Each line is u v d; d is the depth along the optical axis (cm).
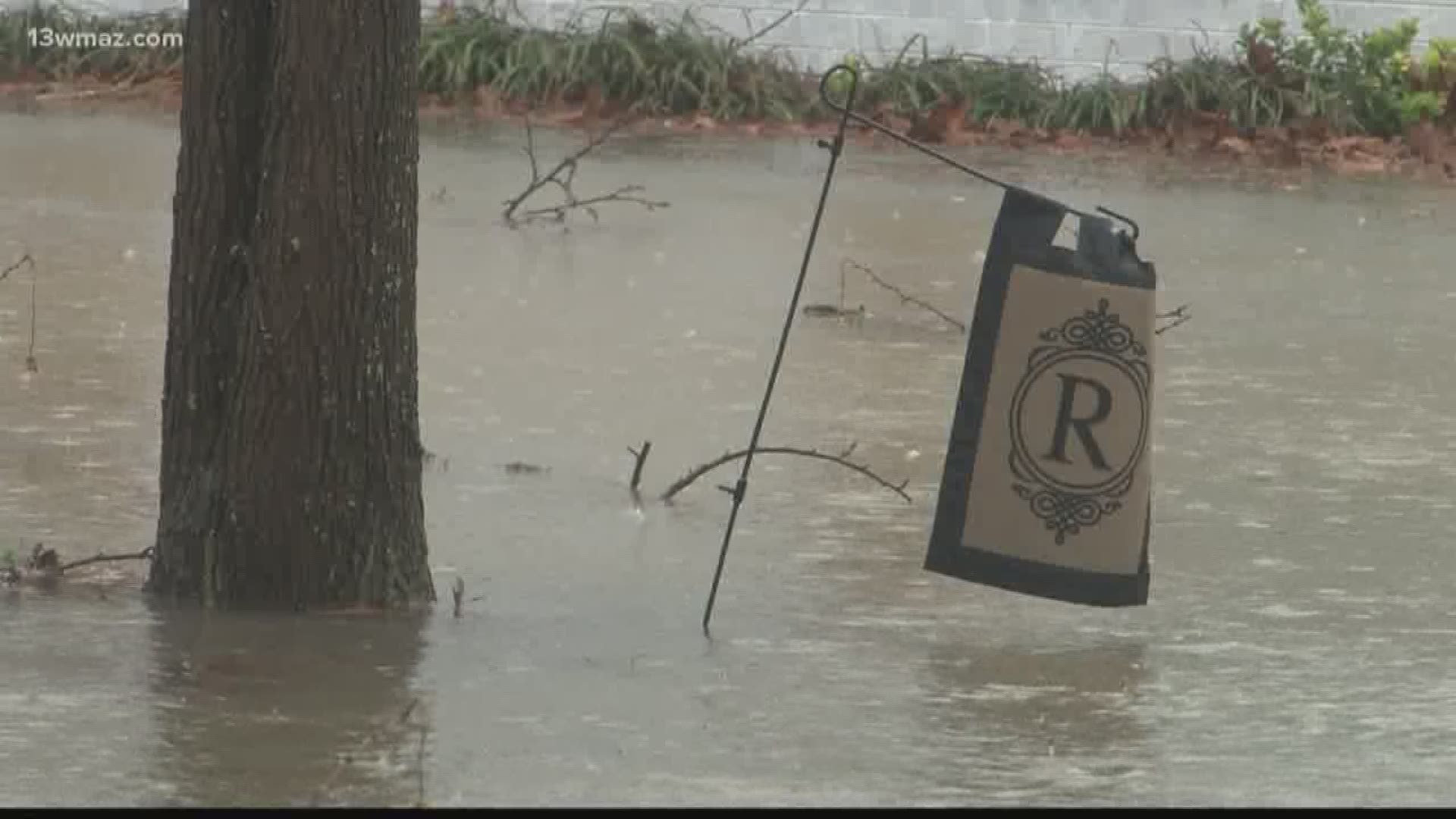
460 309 5025
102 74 8281
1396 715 2827
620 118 7994
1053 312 2959
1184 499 3800
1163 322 5203
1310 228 6581
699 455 3956
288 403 3048
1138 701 2859
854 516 3656
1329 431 4269
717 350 4741
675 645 3027
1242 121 8075
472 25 8262
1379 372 4784
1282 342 5047
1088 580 2970
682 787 2491
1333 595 3325
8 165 6625
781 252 5862
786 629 3116
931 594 3300
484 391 4322
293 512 3069
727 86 8175
